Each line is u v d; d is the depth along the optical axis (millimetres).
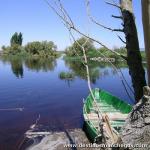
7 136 13820
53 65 63000
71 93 27422
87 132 13266
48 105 21562
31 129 14930
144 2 2805
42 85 32781
